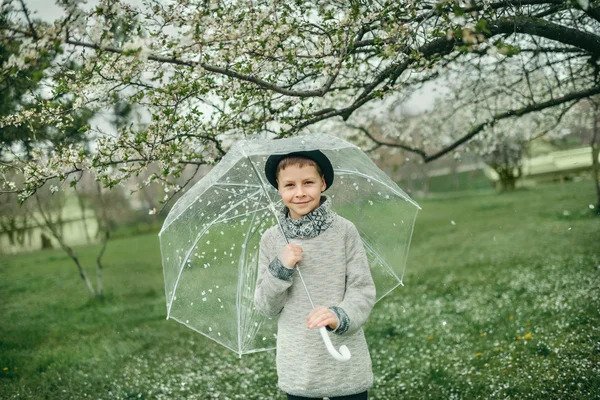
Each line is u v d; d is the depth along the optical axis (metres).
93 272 14.28
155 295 10.80
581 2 3.04
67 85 3.27
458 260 11.60
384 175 2.89
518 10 3.63
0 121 3.60
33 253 18.33
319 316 2.36
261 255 2.81
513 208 19.33
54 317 9.02
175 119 3.39
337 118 6.69
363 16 3.29
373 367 5.48
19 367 6.13
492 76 6.60
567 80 5.58
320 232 2.67
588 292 6.72
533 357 4.82
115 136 3.46
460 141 6.53
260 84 3.40
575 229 12.80
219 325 2.72
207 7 3.03
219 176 2.43
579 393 3.85
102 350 6.81
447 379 4.69
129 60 2.98
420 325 6.86
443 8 3.01
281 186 2.69
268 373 5.57
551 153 20.23
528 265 9.82
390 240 2.96
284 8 3.33
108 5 2.79
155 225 26.50
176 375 5.69
